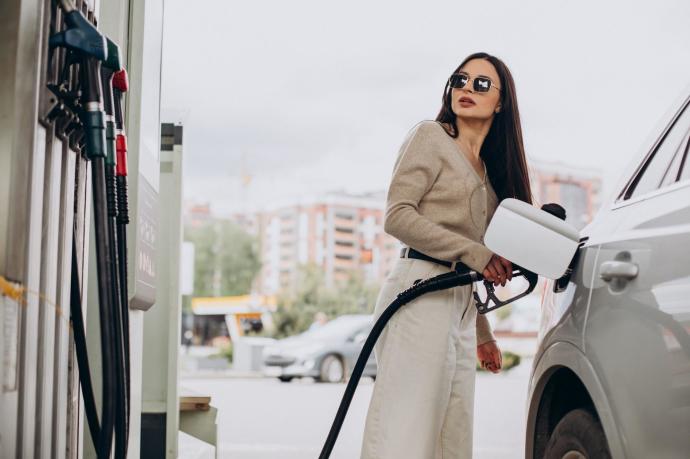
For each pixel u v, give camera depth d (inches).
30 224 83.1
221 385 717.3
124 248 96.3
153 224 131.0
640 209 97.4
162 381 173.9
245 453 314.3
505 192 133.0
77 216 104.8
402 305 122.3
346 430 393.1
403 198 123.8
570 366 99.6
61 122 93.2
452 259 120.3
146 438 172.7
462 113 129.6
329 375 709.9
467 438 130.4
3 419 78.1
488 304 122.9
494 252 110.7
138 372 125.0
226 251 2598.4
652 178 101.9
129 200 117.0
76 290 99.9
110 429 86.5
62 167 97.1
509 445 339.3
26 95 82.0
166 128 181.0
